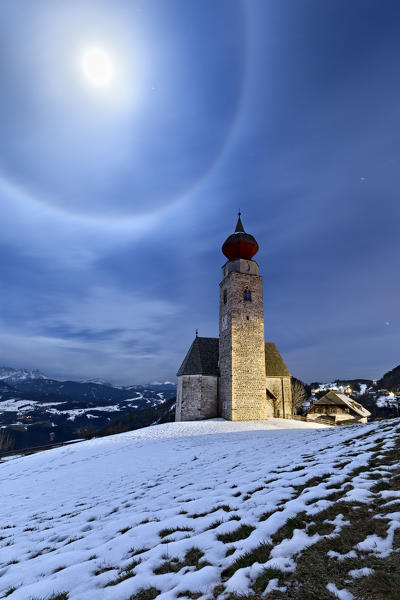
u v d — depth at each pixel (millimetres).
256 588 3682
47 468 19000
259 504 6383
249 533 5184
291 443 15180
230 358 36531
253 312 38469
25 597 4355
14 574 5352
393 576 3332
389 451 8297
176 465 14180
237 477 9320
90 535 6609
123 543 5723
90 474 15016
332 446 11383
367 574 3480
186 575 4234
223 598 3615
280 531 5016
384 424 13820
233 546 4820
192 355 40938
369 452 8680
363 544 4094
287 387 41406
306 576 3705
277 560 4129
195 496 7965
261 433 24359
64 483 14008
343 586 3398
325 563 3889
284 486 7246
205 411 37938
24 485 15211
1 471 20859
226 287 40188
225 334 38781
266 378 41281
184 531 5809
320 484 6762
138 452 19609
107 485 12383
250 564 4242
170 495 8586
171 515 6820
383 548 3932
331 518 5086
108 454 20391
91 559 5426
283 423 32750
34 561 5863
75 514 8898
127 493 10289
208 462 13570
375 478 6488
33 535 7617
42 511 10188
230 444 18594
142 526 6316
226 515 6117
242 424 31625
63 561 5477
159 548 5215
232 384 35656
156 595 3988
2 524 9336
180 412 38469
